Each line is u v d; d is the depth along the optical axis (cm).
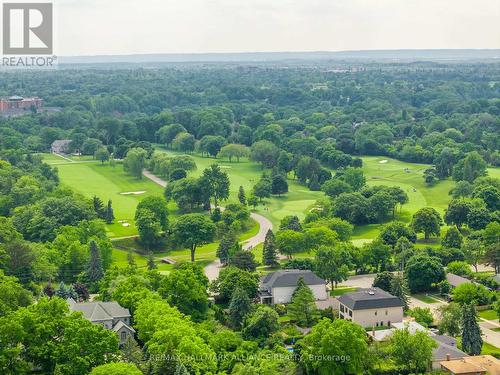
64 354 16512
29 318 16975
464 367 17450
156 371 16450
